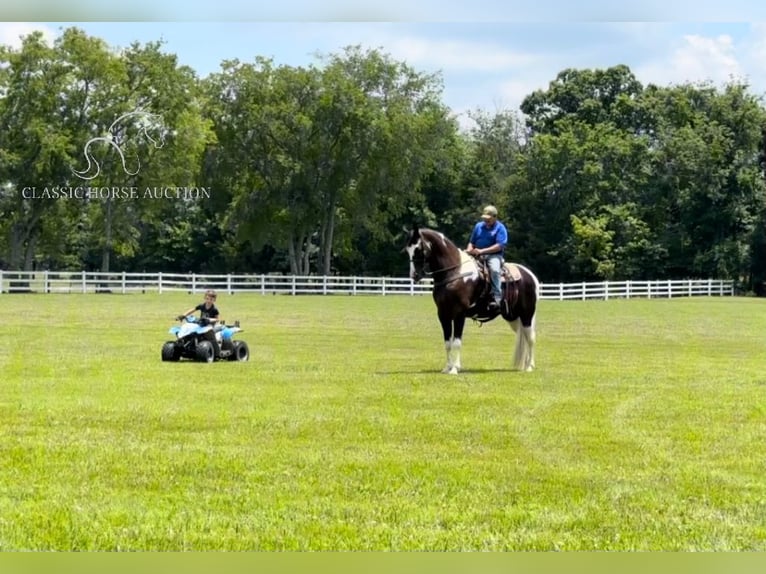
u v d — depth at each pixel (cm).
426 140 7644
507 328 3222
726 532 795
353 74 7600
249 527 800
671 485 935
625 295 6341
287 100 7419
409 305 4672
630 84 9338
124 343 2430
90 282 5834
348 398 1470
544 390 1583
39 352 2181
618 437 1169
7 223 6944
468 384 1652
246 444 1107
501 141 9575
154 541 767
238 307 4356
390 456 1051
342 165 7381
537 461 1034
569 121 8538
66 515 825
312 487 919
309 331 2980
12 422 1237
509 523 815
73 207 6869
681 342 2716
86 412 1315
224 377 1727
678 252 7781
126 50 6775
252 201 7444
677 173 7906
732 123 8219
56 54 6456
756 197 7781
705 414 1345
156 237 9644
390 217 8144
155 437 1142
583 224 7812
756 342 2738
